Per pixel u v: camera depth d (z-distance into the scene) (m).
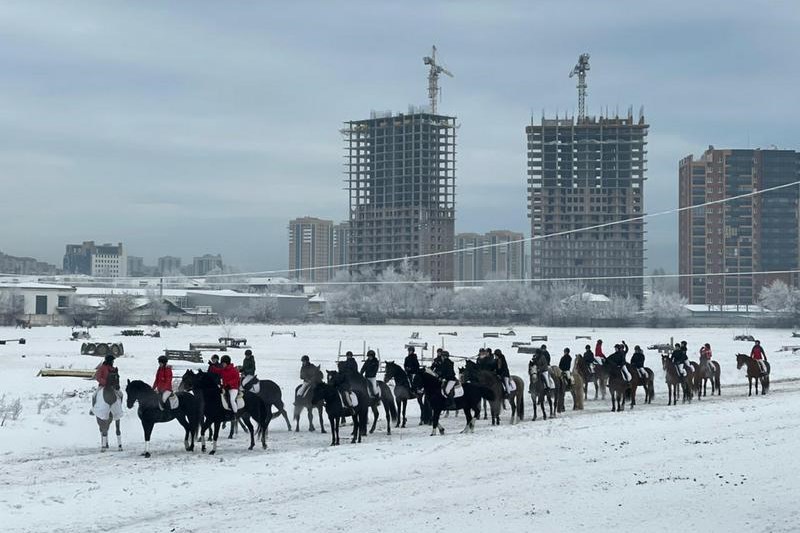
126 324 175.88
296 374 58.16
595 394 48.16
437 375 32.66
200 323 184.50
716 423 34.69
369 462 25.36
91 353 77.06
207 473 23.61
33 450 28.19
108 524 18.09
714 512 18.89
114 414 28.66
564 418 37.38
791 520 18.08
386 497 20.61
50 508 19.34
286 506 19.69
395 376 34.69
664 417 36.66
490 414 40.47
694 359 81.06
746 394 50.53
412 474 23.62
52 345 96.00
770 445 28.50
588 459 26.02
